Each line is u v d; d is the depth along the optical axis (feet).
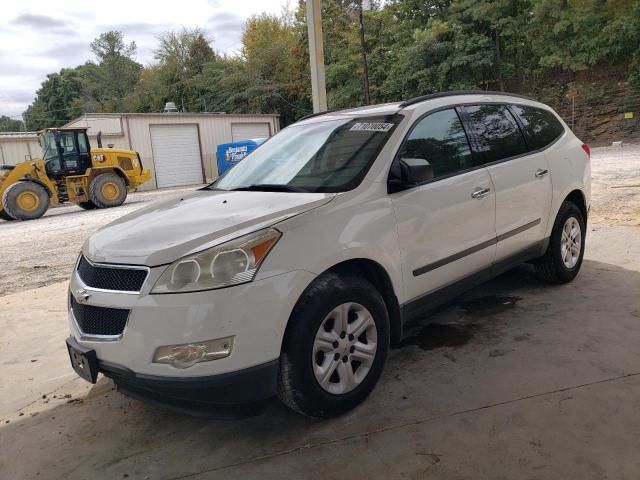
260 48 154.71
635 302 14.12
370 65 111.14
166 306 8.18
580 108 95.45
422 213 11.02
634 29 83.15
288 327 8.86
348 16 113.70
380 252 10.11
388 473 8.12
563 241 15.66
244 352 8.32
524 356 11.59
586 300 14.56
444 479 7.88
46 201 54.85
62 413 11.00
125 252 8.95
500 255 13.37
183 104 172.86
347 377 9.65
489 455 8.34
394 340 11.02
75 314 9.61
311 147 12.40
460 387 10.49
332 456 8.66
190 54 179.93
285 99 150.41
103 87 213.05
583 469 7.84
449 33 99.35
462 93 13.62
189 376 8.18
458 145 12.58
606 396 9.72
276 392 9.16
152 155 96.43
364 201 10.16
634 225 22.90
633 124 88.53
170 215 10.45
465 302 15.26
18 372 13.16
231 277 8.30
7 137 89.71
